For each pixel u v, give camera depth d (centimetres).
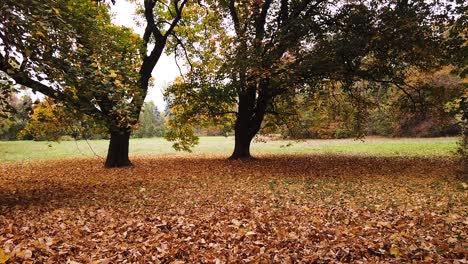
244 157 2039
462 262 435
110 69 853
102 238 607
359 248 506
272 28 1616
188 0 2061
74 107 848
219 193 1022
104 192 1077
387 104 2072
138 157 2519
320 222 657
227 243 560
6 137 4675
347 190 1020
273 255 500
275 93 1817
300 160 1945
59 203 915
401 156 2048
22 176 1513
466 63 1369
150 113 6450
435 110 1970
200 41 2223
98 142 4531
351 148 2830
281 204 848
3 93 764
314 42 1528
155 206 869
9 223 703
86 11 1118
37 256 511
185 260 500
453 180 1120
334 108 2312
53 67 756
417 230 589
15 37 723
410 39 1389
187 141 2178
